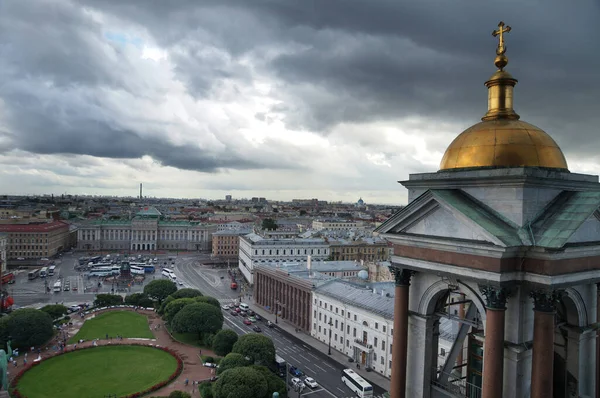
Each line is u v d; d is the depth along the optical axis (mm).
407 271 34688
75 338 140375
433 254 32312
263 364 112938
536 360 27672
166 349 129625
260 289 195250
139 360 122812
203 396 97312
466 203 30969
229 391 86375
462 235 30266
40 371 114312
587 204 27984
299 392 102250
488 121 33188
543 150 30453
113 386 105812
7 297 171750
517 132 30969
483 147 31375
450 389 33875
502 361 27969
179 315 136000
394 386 34844
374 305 125125
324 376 115812
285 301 173125
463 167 31984
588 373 31969
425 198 32406
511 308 29016
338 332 138375
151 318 164750
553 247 26297
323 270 188500
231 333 123938
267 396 90875
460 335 37062
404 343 34688
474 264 29438
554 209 29281
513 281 28250
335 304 140250
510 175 28562
